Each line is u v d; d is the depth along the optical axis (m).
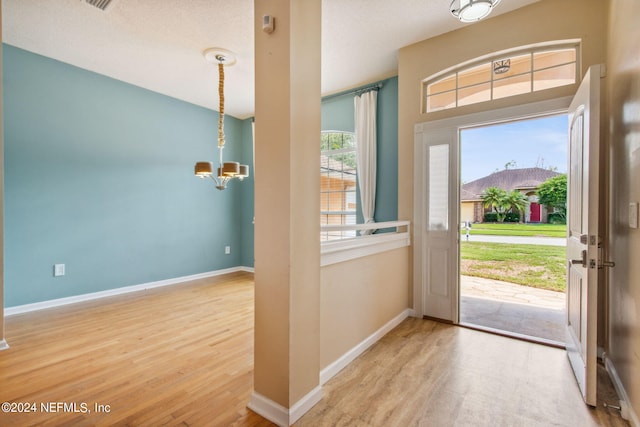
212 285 4.59
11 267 3.26
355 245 2.29
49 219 3.51
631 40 1.71
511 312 3.53
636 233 1.62
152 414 1.68
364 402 1.78
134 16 2.72
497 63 2.86
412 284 3.25
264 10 1.67
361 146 4.09
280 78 1.61
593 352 1.74
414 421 1.62
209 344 2.57
